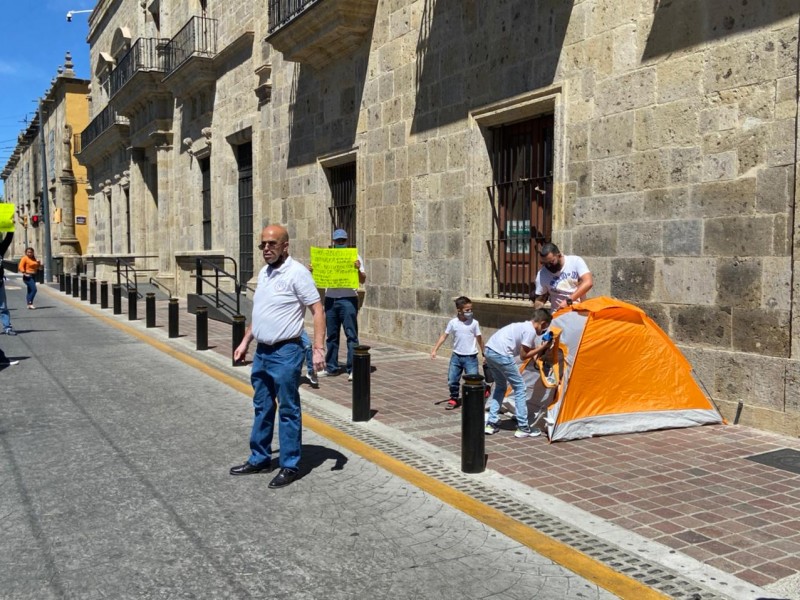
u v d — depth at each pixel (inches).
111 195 1295.5
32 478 203.3
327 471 210.7
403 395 315.3
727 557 150.0
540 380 249.4
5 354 437.7
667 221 276.2
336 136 527.8
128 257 1076.5
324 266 356.2
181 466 215.6
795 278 234.4
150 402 305.0
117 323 617.0
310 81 561.9
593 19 307.4
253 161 670.5
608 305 248.8
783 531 163.3
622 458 220.2
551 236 340.5
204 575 143.9
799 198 231.9
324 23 486.9
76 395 318.7
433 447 235.0
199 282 689.0
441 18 410.0
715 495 186.7
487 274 389.4
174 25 902.4
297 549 156.6
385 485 198.5
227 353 440.5
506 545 158.6
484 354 251.1
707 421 256.4
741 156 249.4
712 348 261.3
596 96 306.8
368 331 497.0
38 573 144.4
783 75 236.1
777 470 206.1
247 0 673.6
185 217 878.4
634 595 134.6
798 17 231.1
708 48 259.8
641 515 173.8
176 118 896.3
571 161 320.5
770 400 243.4
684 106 268.8
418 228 437.1
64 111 1712.6
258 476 206.5
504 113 362.3
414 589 138.2
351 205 530.0
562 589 138.2
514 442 240.5
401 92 449.7
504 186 382.3
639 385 253.1
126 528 167.6
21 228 2546.8
